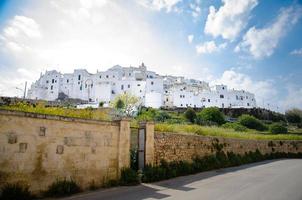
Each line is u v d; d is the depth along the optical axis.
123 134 12.11
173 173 14.24
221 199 8.63
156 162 14.33
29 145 8.59
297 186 11.20
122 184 11.42
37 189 8.62
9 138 8.10
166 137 15.47
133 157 13.37
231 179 13.59
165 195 9.31
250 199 8.63
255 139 29.25
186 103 95.56
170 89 101.56
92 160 10.62
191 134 18.30
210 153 19.97
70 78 100.69
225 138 22.59
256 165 22.03
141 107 67.75
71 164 9.83
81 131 10.38
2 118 8.00
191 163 16.77
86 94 96.88
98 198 8.80
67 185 9.30
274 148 32.47
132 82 96.25
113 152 11.60
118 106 54.69
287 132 52.78
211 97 98.50
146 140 13.67
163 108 80.88
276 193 9.65
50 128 9.30
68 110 13.95
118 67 107.62
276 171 17.27
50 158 9.16
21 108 12.06
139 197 8.96
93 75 100.62
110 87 92.75
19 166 8.24
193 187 11.12
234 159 22.00
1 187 7.76
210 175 15.33
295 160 28.11
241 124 57.41
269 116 82.94
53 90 99.31
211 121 56.16
